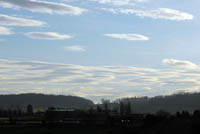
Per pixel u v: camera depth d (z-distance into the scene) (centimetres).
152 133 11831
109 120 15575
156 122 12962
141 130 12762
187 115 14050
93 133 12319
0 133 12088
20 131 12731
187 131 10825
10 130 13062
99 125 14888
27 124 15138
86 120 15800
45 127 14200
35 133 12144
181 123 11819
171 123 12194
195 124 10750
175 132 11106
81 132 12581
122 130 13062
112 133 12431
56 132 12519
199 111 13188
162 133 11431
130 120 15875
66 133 12262
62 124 15100
